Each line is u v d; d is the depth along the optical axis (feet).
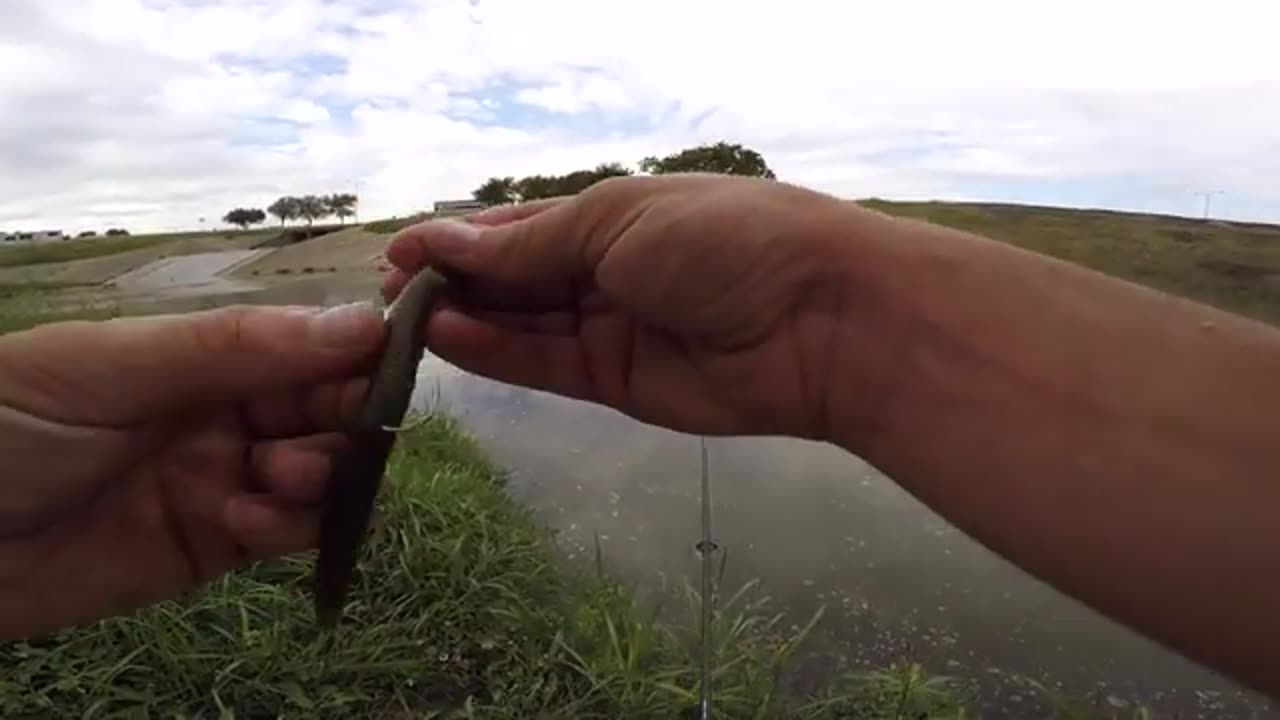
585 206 0.70
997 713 1.46
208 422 0.83
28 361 0.76
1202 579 0.42
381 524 1.82
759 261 0.62
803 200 0.62
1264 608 0.41
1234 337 0.46
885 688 1.47
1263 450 0.42
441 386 3.56
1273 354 0.44
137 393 0.77
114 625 1.45
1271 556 0.41
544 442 2.84
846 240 0.59
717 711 1.41
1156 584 0.44
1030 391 0.49
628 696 1.43
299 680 1.44
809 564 1.94
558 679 1.50
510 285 0.77
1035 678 1.54
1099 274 0.52
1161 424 0.44
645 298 0.66
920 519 2.16
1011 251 0.54
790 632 1.69
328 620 0.82
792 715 1.43
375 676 1.48
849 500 2.28
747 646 1.59
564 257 0.72
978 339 0.51
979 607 1.74
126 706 1.36
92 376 0.76
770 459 2.63
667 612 1.79
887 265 0.57
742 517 2.20
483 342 0.79
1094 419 0.46
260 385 0.78
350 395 0.82
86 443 0.77
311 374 0.78
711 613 1.66
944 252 0.56
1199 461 0.43
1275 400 0.43
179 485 0.84
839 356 0.60
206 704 1.38
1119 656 1.60
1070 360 0.48
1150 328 0.48
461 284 0.78
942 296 0.54
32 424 0.76
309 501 0.84
